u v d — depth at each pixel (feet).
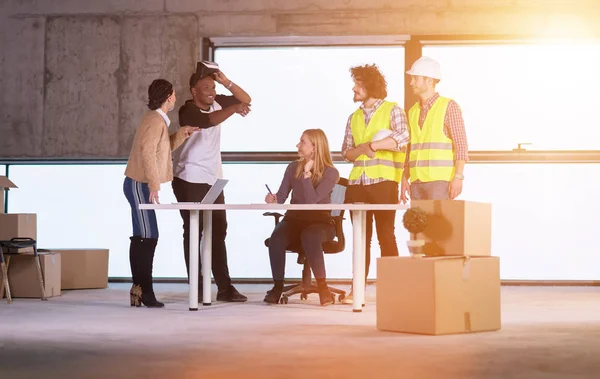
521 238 28.35
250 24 28.53
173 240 29.12
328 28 28.30
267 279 28.68
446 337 13.84
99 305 20.36
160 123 19.81
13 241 21.89
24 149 29.09
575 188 28.25
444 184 19.53
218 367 10.78
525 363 11.12
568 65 28.14
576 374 10.32
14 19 29.22
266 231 28.78
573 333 14.44
